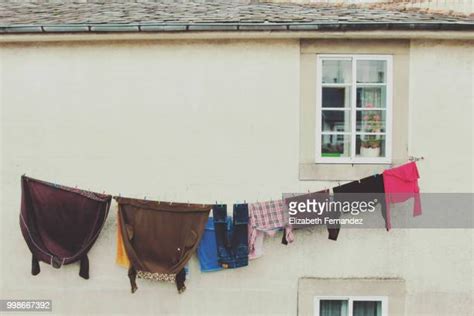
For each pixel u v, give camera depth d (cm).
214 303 777
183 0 1080
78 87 780
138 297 781
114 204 780
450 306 776
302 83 770
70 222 764
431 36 756
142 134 778
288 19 766
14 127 783
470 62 774
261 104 773
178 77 776
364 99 787
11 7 959
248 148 773
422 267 774
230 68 773
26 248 789
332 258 773
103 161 779
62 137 781
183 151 776
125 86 778
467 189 775
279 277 773
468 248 777
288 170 772
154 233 753
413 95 775
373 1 1011
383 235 771
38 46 781
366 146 784
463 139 775
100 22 760
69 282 786
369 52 771
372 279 772
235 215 748
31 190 766
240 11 862
